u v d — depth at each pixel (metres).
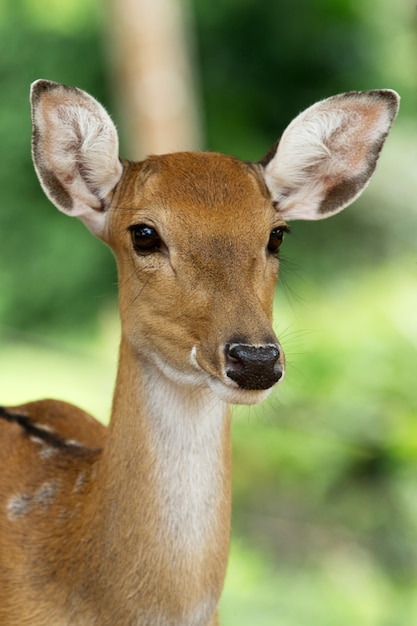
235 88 23.19
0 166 21.81
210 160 6.43
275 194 6.70
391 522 13.91
